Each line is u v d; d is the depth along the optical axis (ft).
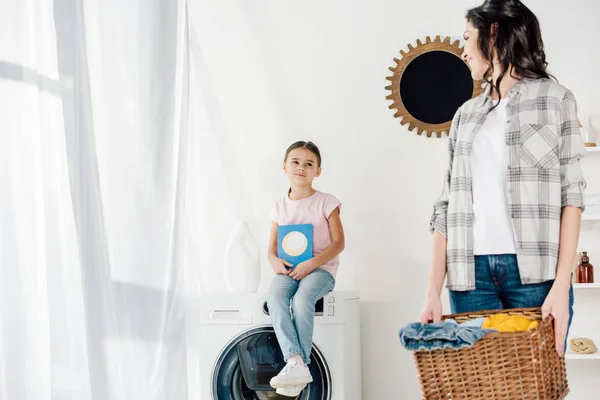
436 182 10.69
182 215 9.25
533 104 5.70
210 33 11.30
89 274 7.46
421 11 10.98
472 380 4.83
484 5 5.95
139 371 8.26
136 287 8.36
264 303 9.16
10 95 6.68
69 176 7.32
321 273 9.18
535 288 5.55
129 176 8.38
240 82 11.18
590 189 10.18
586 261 9.82
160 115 8.87
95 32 7.99
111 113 8.16
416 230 10.65
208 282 10.87
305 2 11.21
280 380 8.28
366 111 10.93
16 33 6.78
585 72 10.44
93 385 7.43
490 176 5.78
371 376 10.50
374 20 11.07
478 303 5.77
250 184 11.00
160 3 9.00
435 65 10.87
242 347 9.14
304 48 11.15
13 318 6.50
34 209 6.84
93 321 7.46
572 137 5.62
